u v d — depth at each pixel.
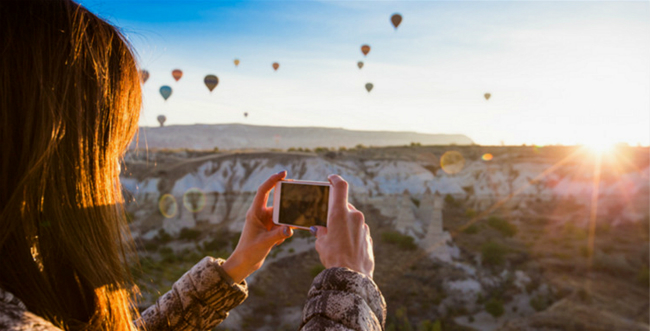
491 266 47.56
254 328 35.53
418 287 43.12
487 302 40.53
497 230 58.97
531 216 65.25
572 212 65.31
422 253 50.50
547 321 28.39
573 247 51.91
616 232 57.84
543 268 45.94
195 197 65.00
